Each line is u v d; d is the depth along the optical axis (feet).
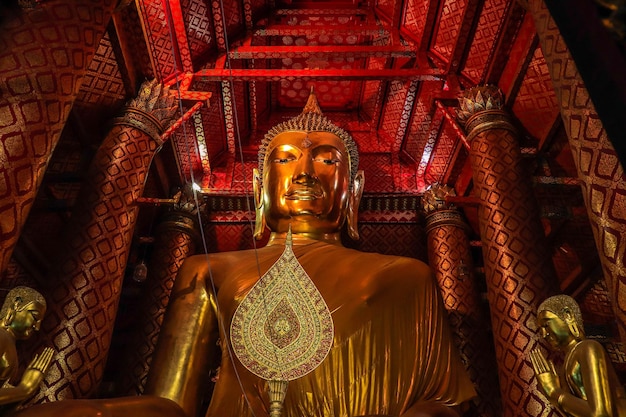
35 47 12.13
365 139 33.99
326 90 34.73
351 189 21.18
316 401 13.46
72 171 24.54
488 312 27.07
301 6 32.22
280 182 19.56
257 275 16.03
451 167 29.04
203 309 16.49
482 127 22.79
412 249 29.12
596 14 3.84
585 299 25.80
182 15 24.07
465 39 25.11
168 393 14.80
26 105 11.64
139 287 27.32
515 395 16.69
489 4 23.26
